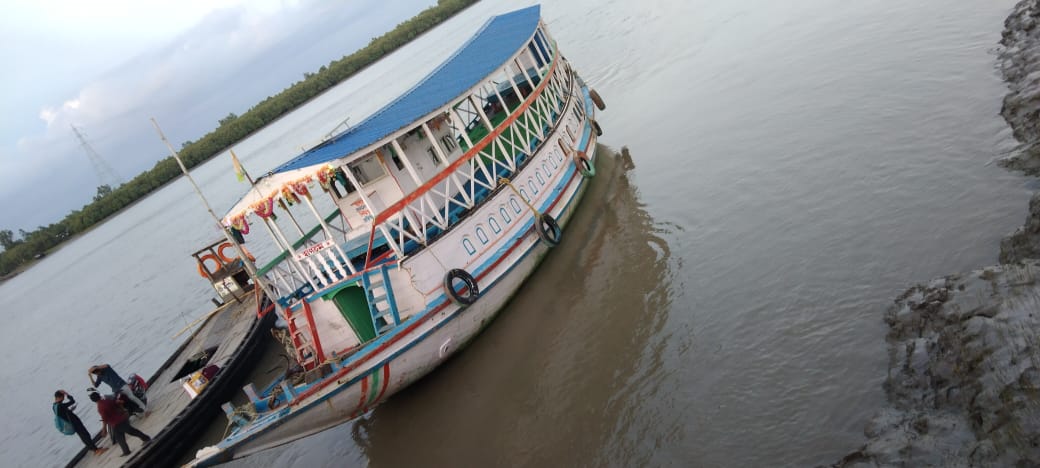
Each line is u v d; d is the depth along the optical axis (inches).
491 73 743.1
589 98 1116.5
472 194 689.6
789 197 654.5
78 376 1270.9
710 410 444.5
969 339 363.3
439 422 575.2
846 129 724.7
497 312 673.0
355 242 669.3
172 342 1196.5
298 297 645.9
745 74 1069.1
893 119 695.7
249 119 4284.0
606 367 546.0
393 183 663.8
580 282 695.1
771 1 1438.2
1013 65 674.2
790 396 422.9
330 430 657.6
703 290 580.1
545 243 742.5
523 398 557.3
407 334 579.2
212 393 800.3
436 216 642.8
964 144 596.4
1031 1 774.5
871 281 487.8
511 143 783.7
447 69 858.1
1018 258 427.8
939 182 561.0
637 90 1280.8
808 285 516.4
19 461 978.7
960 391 345.7
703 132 927.7
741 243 621.9
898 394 381.1
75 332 1681.8
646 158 940.6
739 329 508.4
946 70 747.4
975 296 394.9
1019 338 339.9
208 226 2253.9
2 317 2566.4
